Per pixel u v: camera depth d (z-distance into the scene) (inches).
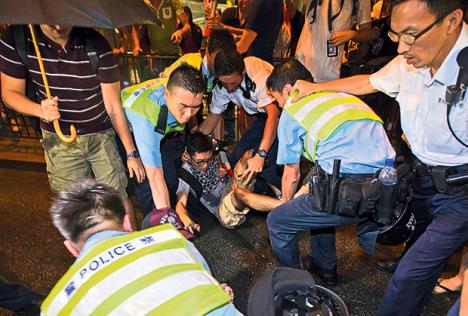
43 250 101.5
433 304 82.6
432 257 57.7
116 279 33.7
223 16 169.5
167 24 161.8
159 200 76.9
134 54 147.9
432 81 52.9
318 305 54.4
